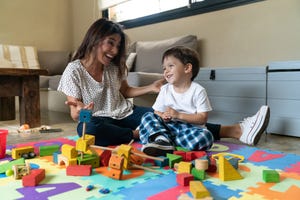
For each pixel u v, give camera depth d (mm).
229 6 2080
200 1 2258
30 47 3092
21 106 1886
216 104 1883
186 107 1306
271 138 1552
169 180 835
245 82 1735
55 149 1120
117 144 1302
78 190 763
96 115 1350
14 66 2857
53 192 751
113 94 1435
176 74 1288
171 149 1066
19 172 853
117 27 1354
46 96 2895
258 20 1936
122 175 867
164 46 2273
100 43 1300
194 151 1136
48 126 1907
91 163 940
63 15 3533
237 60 2068
